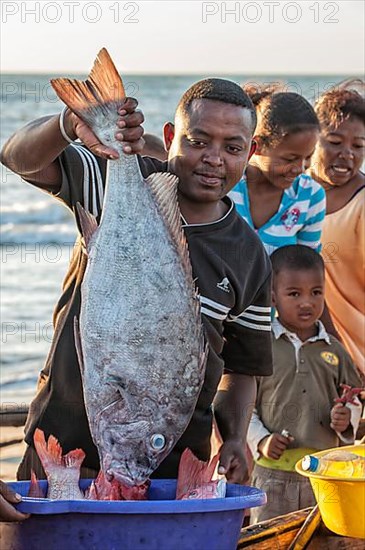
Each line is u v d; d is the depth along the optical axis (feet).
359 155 16.97
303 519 9.89
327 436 14.69
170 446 8.77
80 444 10.20
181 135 10.13
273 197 15.79
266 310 10.94
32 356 35.76
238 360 11.19
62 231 56.59
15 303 43.47
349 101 16.83
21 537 8.29
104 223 8.83
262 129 15.30
